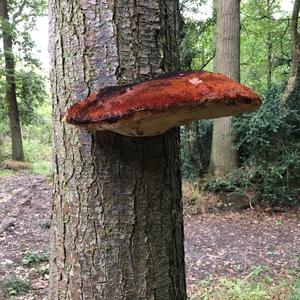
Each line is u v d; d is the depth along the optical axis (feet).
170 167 5.48
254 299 11.68
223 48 28.60
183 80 4.16
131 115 3.88
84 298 5.27
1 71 55.93
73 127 5.20
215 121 29.99
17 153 58.75
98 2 5.01
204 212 27.27
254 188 28.60
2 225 23.70
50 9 5.38
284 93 27.91
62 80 5.25
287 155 28.02
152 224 5.30
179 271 5.72
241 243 21.45
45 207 28.66
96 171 5.14
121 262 5.19
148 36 5.13
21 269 16.98
